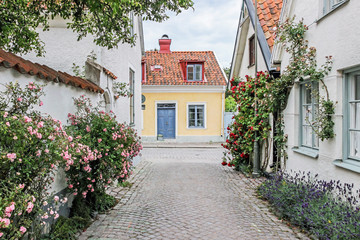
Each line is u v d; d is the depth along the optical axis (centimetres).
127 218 559
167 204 656
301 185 593
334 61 558
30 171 320
